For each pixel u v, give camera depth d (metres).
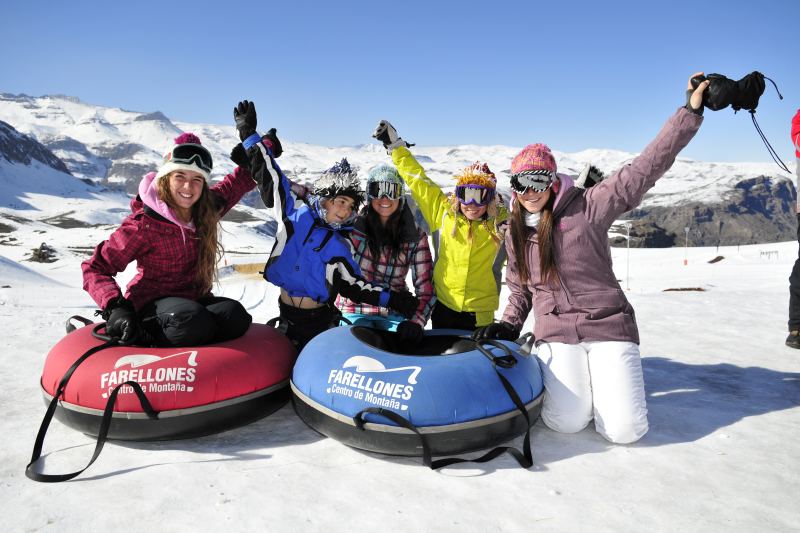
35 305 8.95
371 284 3.28
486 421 2.46
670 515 2.07
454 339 3.24
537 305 3.08
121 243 2.92
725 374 4.02
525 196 2.86
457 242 3.59
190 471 2.36
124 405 2.52
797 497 2.21
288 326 3.38
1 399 3.33
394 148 4.09
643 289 17.86
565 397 2.83
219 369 2.64
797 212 4.55
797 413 3.18
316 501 2.13
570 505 2.13
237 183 3.46
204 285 3.22
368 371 2.52
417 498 2.17
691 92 2.62
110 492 2.18
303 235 3.26
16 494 2.16
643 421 2.72
